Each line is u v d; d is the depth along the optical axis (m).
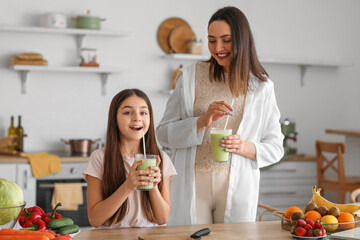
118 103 1.88
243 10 5.00
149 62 4.73
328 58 5.30
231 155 2.27
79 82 4.57
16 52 4.39
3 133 4.40
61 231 1.54
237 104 2.31
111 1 4.60
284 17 5.14
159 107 4.77
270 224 1.87
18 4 4.37
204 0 4.85
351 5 5.36
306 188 4.59
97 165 1.91
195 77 2.38
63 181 3.99
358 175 5.02
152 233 1.70
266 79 2.33
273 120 2.38
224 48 2.20
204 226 1.83
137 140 1.97
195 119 2.28
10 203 1.43
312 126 5.29
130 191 1.75
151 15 4.71
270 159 2.29
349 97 5.40
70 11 4.50
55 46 4.48
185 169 2.35
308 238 1.62
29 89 4.45
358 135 4.68
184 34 4.76
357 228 1.72
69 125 4.56
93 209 1.84
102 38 4.61
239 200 2.29
